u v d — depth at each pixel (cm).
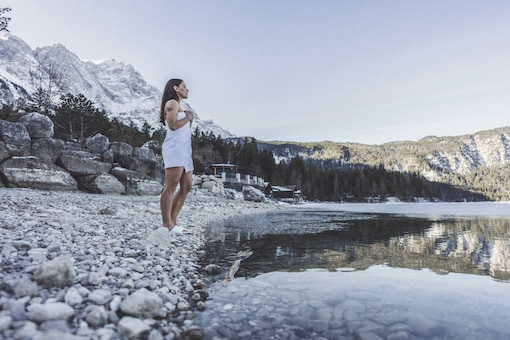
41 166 1141
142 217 670
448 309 191
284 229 676
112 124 4525
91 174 1368
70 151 1348
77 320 151
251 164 7400
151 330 155
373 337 155
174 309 193
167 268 281
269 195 4900
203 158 7056
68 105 3556
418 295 218
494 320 173
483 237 538
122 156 1619
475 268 299
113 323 158
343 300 210
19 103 3944
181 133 429
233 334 160
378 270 295
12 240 267
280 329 166
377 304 202
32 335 125
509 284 244
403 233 603
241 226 744
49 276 181
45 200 749
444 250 405
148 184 1617
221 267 311
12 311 142
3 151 1056
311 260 345
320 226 754
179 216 862
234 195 2864
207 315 186
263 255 374
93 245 322
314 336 157
